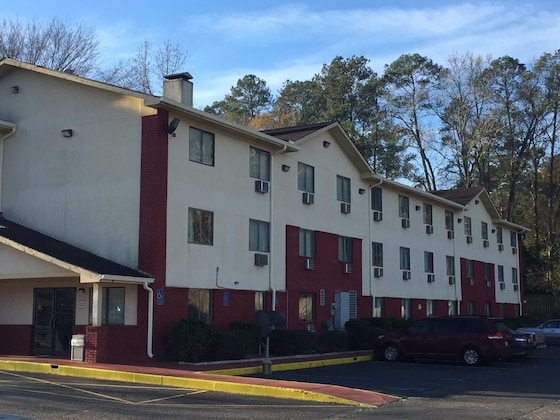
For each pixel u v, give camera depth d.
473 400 13.97
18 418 9.35
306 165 28.30
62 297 20.88
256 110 73.56
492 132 59.56
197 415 11.53
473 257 44.59
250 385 14.32
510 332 23.72
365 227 32.44
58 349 20.61
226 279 23.00
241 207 24.08
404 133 63.06
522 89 60.31
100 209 21.28
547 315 55.72
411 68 62.00
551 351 31.05
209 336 19.92
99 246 21.08
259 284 24.67
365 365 22.12
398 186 34.81
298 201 27.42
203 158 22.52
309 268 27.48
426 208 39.09
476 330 22.72
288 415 11.67
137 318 19.67
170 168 20.92
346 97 63.22
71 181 22.09
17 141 23.53
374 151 61.94
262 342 22.77
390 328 29.23
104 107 21.77
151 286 19.78
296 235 27.06
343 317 29.70
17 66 23.50
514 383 17.25
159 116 20.62
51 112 22.94
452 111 61.31
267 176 25.77
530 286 56.91
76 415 11.37
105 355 18.48
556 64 60.75
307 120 63.44
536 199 62.53
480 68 60.88
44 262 19.17
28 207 22.86
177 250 20.92
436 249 39.62
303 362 20.75
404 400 13.93
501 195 65.75
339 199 30.58
